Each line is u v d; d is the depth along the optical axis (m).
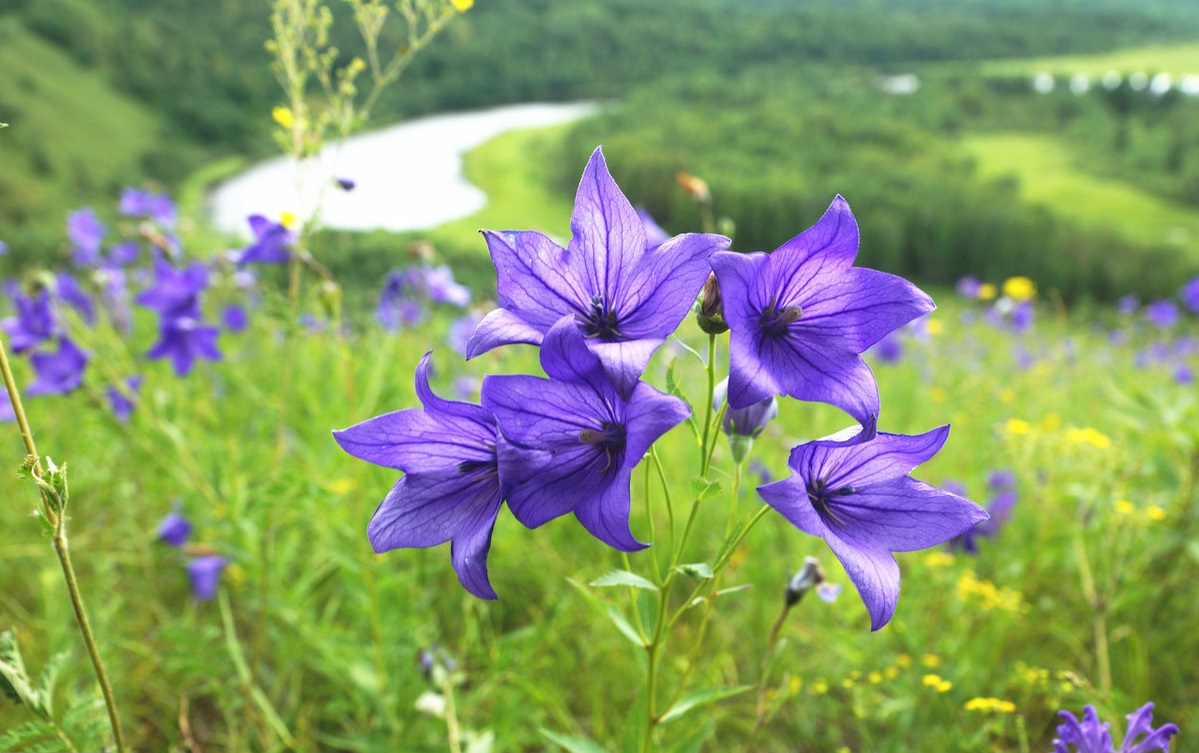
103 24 115.06
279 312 3.52
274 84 115.94
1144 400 4.39
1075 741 2.06
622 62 190.88
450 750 2.92
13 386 1.73
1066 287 70.31
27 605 3.91
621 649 3.46
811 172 107.19
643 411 1.49
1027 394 8.78
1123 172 124.81
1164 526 4.20
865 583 1.63
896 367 8.83
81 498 4.50
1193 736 3.27
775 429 5.38
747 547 3.92
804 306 1.82
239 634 3.90
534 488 1.62
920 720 3.35
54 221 71.00
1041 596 4.16
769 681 3.50
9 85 94.19
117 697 3.27
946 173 119.56
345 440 1.74
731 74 199.38
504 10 187.25
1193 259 66.69
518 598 4.06
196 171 94.38
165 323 4.12
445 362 5.90
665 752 2.84
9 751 2.72
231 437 4.08
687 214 73.06
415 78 157.12
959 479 5.42
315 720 3.45
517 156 110.12
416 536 1.77
